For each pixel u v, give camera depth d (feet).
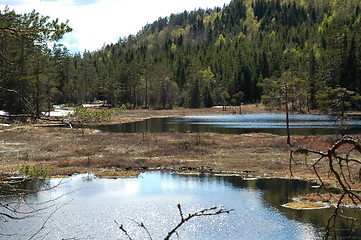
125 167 107.86
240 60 508.12
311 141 140.46
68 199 72.43
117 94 458.91
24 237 49.96
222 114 377.50
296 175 92.07
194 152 131.44
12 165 98.84
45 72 209.87
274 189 80.38
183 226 57.88
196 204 70.13
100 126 239.91
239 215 62.90
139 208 67.87
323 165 98.78
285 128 215.51
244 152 129.59
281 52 537.24
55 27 20.13
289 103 418.72
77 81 440.86
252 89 474.08
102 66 586.45
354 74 353.51
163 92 455.22
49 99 220.64
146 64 477.77
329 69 363.97
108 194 77.36
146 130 210.38
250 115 356.38
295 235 52.60
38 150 129.49
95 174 98.17
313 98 364.17
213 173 99.45
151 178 93.91
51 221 58.03
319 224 56.70
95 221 60.23
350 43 367.66
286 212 63.82
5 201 40.45
